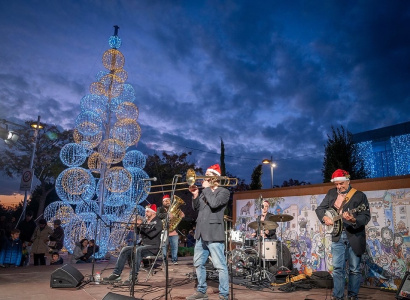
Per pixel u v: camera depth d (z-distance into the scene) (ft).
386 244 20.25
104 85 40.78
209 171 15.29
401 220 19.81
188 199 68.54
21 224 32.19
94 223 39.73
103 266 27.63
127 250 19.33
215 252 14.19
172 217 21.33
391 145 65.00
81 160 41.73
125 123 39.22
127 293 16.26
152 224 19.75
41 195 94.17
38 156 90.12
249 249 22.74
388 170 65.26
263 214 25.04
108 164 42.73
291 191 26.20
